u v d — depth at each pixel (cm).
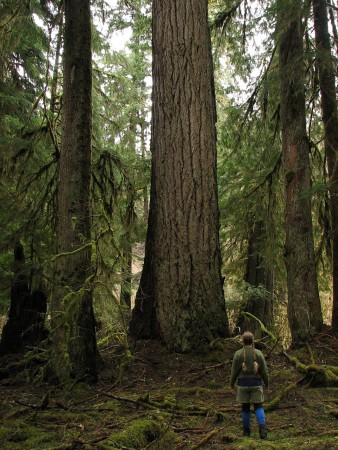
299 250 993
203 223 881
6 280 992
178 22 922
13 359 851
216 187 916
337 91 951
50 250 924
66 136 776
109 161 991
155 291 884
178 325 845
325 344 913
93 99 1174
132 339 884
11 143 901
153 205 923
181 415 571
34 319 923
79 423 538
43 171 911
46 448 460
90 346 723
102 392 636
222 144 1282
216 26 1210
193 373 761
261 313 1512
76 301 683
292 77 973
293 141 1022
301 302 973
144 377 758
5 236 883
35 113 1226
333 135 1027
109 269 790
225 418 567
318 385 718
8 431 509
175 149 896
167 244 879
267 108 1174
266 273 1541
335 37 1058
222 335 860
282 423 552
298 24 976
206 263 873
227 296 1656
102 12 1105
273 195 1211
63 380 689
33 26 1018
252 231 1482
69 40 794
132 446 450
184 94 905
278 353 907
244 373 516
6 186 1003
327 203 1104
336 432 494
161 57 929
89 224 767
